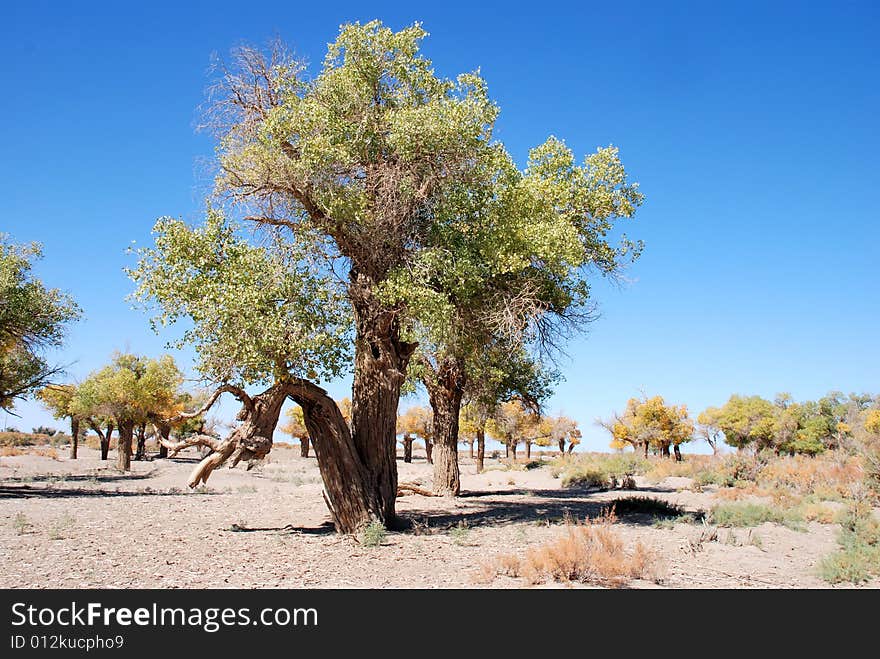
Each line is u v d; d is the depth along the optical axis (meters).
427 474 35.12
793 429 56.00
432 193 13.45
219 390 12.12
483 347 15.29
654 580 8.91
